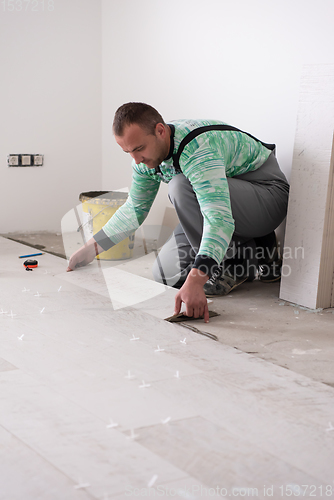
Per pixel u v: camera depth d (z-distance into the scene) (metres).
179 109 3.24
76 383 1.35
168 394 1.31
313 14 2.39
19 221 3.64
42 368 1.44
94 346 1.61
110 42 3.68
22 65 3.48
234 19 2.79
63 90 3.66
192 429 1.15
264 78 2.67
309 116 2.01
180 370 1.46
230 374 1.45
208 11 2.94
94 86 3.79
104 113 3.84
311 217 2.07
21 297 2.08
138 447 1.08
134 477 0.98
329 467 1.04
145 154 1.85
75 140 3.77
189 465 1.02
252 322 1.94
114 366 1.47
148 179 2.19
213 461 1.04
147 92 3.45
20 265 2.62
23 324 1.78
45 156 3.67
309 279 2.12
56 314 1.89
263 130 2.71
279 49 2.57
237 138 2.14
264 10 2.62
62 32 3.59
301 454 1.08
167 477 0.98
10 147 3.53
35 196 3.67
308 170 2.05
